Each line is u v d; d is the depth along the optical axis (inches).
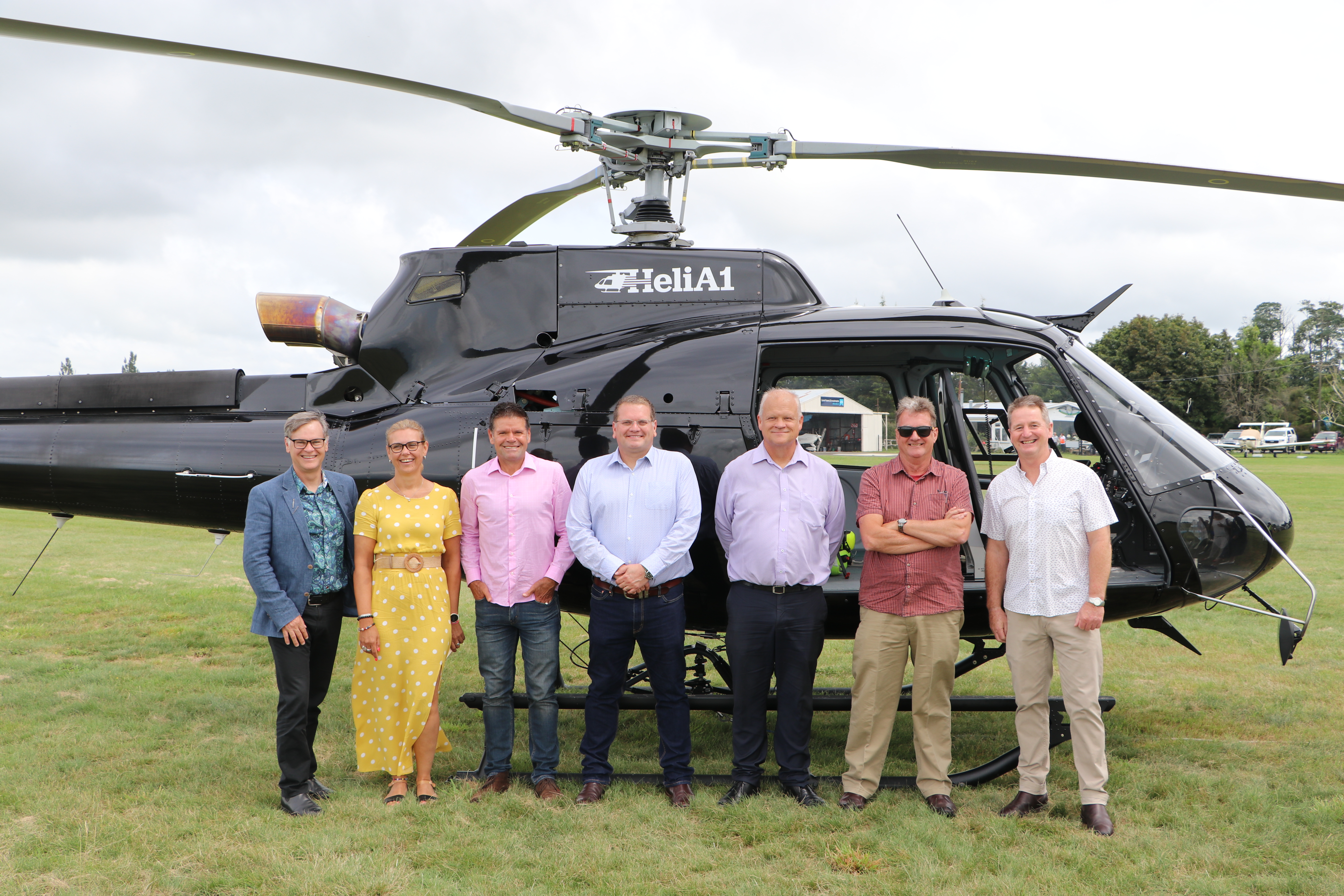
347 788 153.8
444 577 148.9
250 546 138.9
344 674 241.6
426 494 148.2
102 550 466.3
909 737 188.5
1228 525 153.3
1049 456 142.9
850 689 222.7
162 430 202.7
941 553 141.5
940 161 190.1
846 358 183.0
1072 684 139.8
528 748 179.0
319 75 155.9
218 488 194.9
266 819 139.6
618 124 181.9
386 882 119.6
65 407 215.5
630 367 170.9
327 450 171.2
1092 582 137.3
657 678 147.3
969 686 224.7
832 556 146.7
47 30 141.8
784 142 192.4
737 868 124.3
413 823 139.3
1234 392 2490.2
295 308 194.2
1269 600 318.7
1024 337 163.6
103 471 203.5
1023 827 137.8
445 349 189.2
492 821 139.8
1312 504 685.3
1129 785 154.6
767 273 187.8
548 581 147.5
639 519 143.9
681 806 144.5
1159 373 2348.7
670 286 186.9
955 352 177.9
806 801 144.6
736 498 145.4
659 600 144.3
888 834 134.3
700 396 166.2
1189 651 253.9
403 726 146.3
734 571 145.9
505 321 188.1
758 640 144.1
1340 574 370.9
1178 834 135.2
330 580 143.9
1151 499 153.7
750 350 168.6
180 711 198.8
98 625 291.3
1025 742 143.9
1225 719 195.3
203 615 306.2
